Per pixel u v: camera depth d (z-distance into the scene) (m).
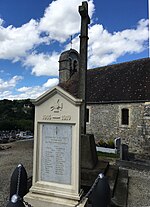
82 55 6.08
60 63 20.41
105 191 3.04
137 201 4.56
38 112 3.65
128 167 7.99
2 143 13.95
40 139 3.63
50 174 3.51
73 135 3.41
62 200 3.23
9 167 7.28
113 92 14.71
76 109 3.39
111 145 13.59
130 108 13.39
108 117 14.45
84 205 3.14
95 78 17.16
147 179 6.34
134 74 14.94
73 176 3.35
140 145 12.78
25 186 3.50
